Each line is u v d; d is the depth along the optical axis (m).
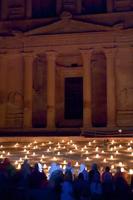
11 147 44.31
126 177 24.77
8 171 23.66
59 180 20.98
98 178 21.08
